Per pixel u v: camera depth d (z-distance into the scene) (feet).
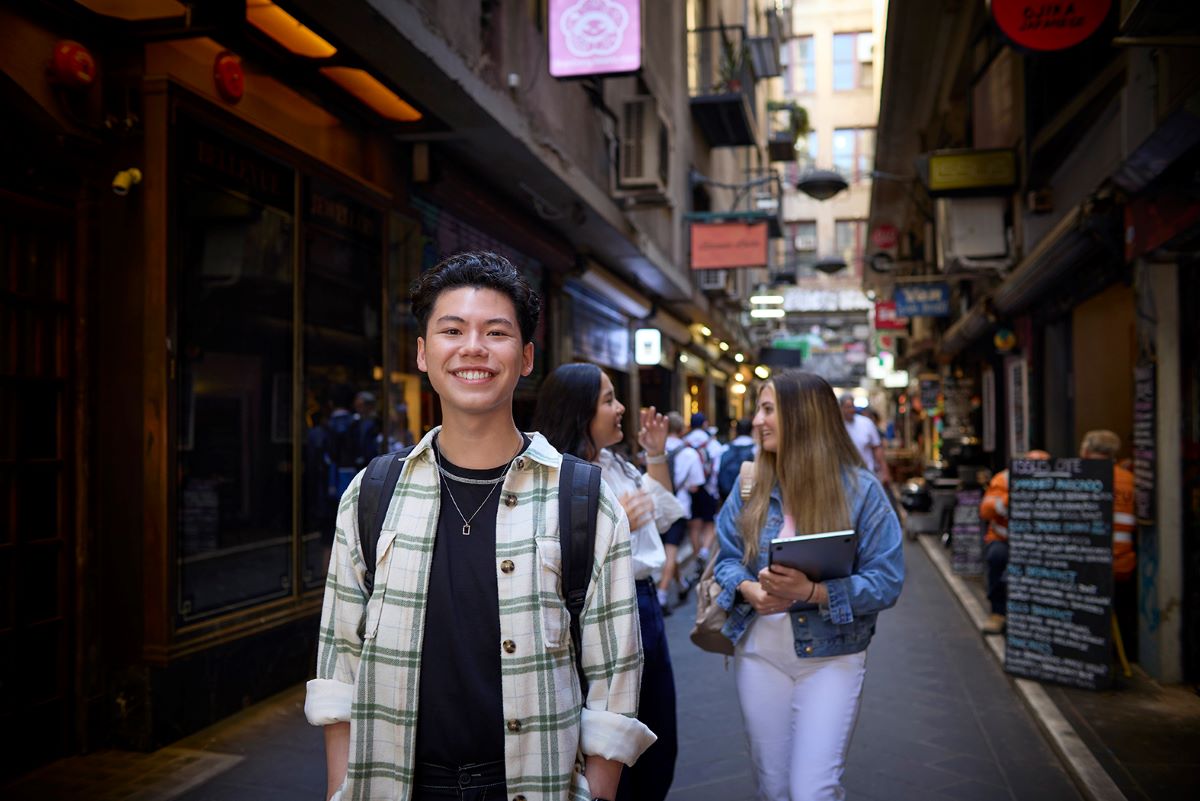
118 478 14.70
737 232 44.09
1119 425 23.56
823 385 9.64
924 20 38.93
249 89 17.21
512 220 29.50
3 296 13.19
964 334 43.96
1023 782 13.58
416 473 5.41
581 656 5.45
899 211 68.95
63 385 14.26
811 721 8.86
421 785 5.18
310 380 18.83
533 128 25.00
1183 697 16.94
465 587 5.20
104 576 14.65
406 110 20.86
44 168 13.84
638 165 33.30
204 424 15.48
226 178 16.14
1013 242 29.86
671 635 23.31
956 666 20.35
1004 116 31.17
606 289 43.29
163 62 14.69
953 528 31.83
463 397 5.20
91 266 14.62
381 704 5.17
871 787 13.44
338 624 5.47
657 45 44.98
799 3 136.98
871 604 8.82
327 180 19.58
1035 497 18.56
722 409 101.40
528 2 25.59
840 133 136.46
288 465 18.01
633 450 34.45
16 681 13.33
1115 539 19.26
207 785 13.08
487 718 5.13
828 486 9.34
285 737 15.06
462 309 5.25
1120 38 13.30
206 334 15.55
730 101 54.85
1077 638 17.81
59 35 13.56
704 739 15.61
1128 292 21.89
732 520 10.00
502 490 5.30
